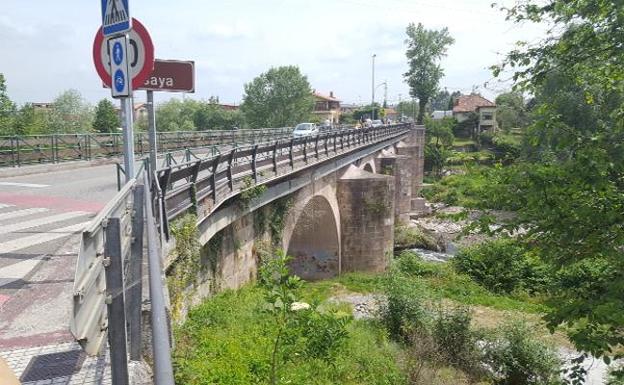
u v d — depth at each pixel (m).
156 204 6.76
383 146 41.72
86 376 3.67
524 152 7.97
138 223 4.68
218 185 11.17
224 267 13.05
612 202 6.39
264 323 9.73
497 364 14.53
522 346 14.29
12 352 3.97
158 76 7.55
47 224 8.25
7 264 6.00
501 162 7.96
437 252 36.91
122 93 5.34
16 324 4.43
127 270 4.00
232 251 13.66
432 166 72.12
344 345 11.09
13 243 6.97
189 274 9.38
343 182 28.14
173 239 8.30
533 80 7.46
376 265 28.47
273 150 15.13
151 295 2.04
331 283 24.16
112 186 13.01
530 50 7.49
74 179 14.62
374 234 28.50
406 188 44.09
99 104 60.09
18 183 13.59
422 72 84.69
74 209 9.65
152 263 2.45
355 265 28.48
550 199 6.53
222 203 11.78
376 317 16.86
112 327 2.79
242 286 14.36
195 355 8.08
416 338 14.73
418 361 13.50
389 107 150.50
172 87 7.64
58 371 3.72
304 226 26.97
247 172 13.40
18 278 5.53
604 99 7.03
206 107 90.19
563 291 7.27
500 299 22.89
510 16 7.56
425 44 83.12
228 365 7.85
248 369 7.88
